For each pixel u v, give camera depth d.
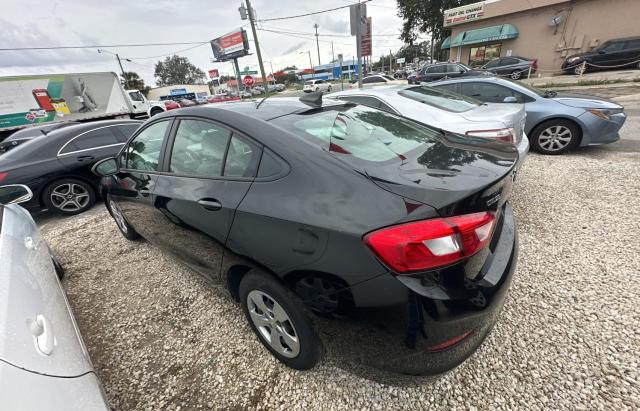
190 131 2.14
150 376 1.90
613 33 16.56
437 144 1.86
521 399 1.53
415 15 31.69
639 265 2.31
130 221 3.03
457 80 5.62
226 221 1.73
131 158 2.76
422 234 1.17
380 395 1.62
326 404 1.61
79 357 1.29
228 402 1.69
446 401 1.56
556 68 18.61
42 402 0.95
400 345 1.30
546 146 5.02
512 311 2.03
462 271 1.23
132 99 17.97
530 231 2.91
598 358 1.68
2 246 1.56
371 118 2.19
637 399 1.48
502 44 20.20
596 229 2.82
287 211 1.46
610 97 9.28
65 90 15.08
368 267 1.24
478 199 1.27
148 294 2.66
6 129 13.96
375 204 1.28
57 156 4.71
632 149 4.86
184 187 2.05
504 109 3.89
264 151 1.67
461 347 1.31
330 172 1.44
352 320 1.36
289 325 1.68
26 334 1.11
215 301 2.47
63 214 4.88
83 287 2.89
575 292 2.13
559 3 17.52
